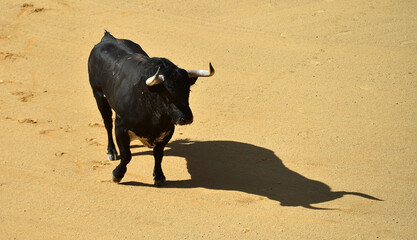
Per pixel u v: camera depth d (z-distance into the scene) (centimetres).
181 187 1666
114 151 1842
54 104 2256
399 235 1442
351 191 1667
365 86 2492
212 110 2253
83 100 2312
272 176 1750
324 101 2347
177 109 1466
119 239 1392
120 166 1645
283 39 3039
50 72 2564
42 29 3031
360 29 3181
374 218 1520
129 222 1470
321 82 2534
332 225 1481
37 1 3388
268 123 2147
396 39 3045
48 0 3416
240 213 1530
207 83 2506
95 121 2125
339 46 2955
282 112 2244
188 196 1611
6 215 1481
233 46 2923
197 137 2025
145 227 1448
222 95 2394
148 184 1680
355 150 1939
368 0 3616
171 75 1462
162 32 3056
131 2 3506
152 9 3406
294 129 2097
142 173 1748
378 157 1889
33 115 2139
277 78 2575
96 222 1464
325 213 1538
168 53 2789
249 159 1861
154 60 1515
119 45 1762
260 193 1641
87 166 1775
